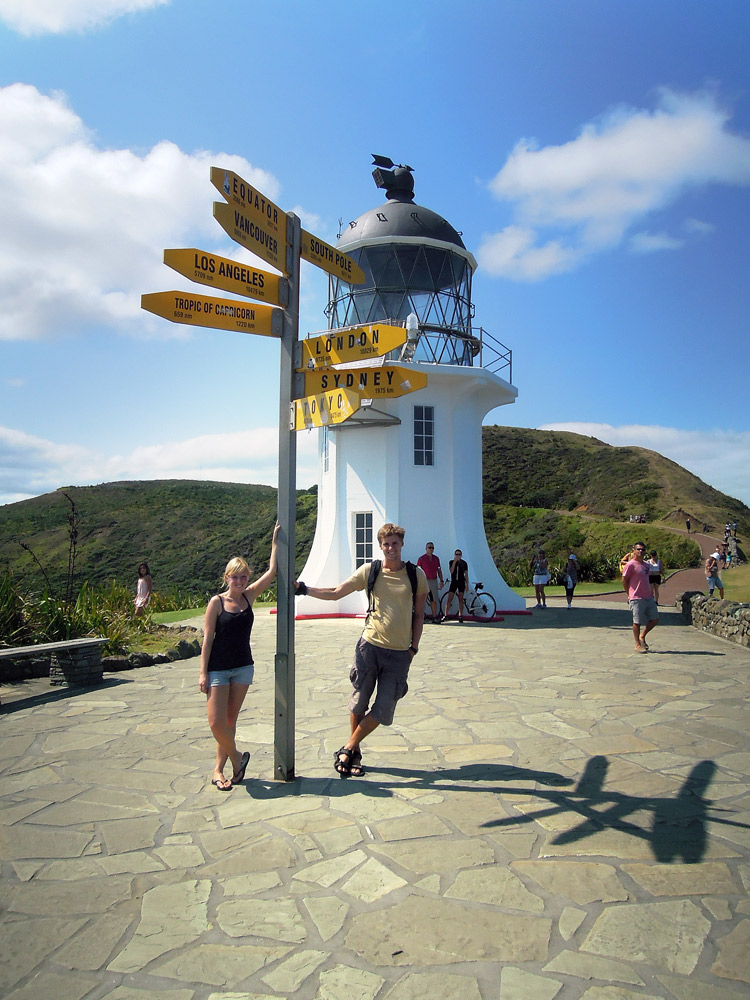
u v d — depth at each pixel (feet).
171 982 9.06
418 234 56.70
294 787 16.06
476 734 20.29
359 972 9.18
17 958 9.61
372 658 16.72
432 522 55.72
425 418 56.39
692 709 23.11
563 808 14.57
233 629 16.34
